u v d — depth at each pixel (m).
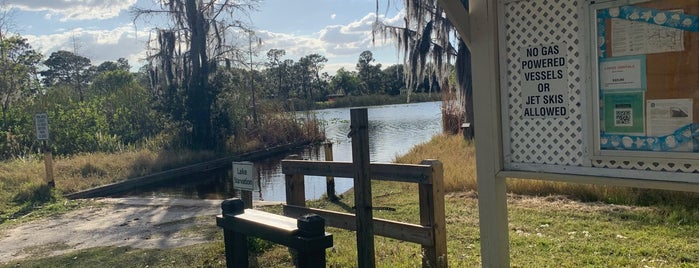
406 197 8.80
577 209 6.87
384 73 86.94
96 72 77.56
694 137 2.80
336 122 43.84
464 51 17.05
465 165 10.84
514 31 3.44
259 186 14.52
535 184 8.15
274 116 27.80
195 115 23.17
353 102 80.12
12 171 13.88
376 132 30.42
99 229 8.05
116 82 52.16
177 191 14.51
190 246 6.41
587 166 3.19
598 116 3.10
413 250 5.33
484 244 3.68
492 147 3.56
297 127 28.06
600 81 3.09
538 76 3.35
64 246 7.12
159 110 23.69
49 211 9.97
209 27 23.91
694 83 2.78
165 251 6.28
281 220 3.95
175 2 23.61
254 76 29.39
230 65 24.69
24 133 19.12
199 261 5.67
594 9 3.05
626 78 2.99
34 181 12.43
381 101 80.62
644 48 2.92
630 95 2.99
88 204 10.44
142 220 8.50
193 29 23.45
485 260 3.69
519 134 3.47
